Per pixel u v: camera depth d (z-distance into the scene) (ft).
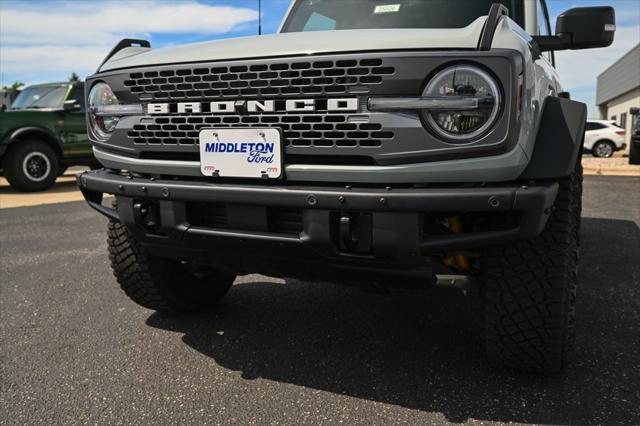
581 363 8.21
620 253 14.93
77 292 12.17
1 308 11.10
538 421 6.75
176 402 7.33
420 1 11.30
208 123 7.18
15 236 18.76
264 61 6.64
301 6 12.61
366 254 6.56
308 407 7.18
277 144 6.69
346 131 6.43
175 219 7.39
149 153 7.81
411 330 9.73
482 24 6.42
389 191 6.25
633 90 124.57
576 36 9.21
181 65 7.22
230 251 7.37
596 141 71.87
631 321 9.85
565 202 7.02
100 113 8.15
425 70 6.06
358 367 8.32
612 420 6.73
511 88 5.91
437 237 6.38
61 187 35.73
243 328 9.93
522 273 6.98
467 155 6.12
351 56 6.28
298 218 6.85
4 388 7.72
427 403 7.23
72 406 7.24
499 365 7.92
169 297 9.87
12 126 31.48
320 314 10.61
